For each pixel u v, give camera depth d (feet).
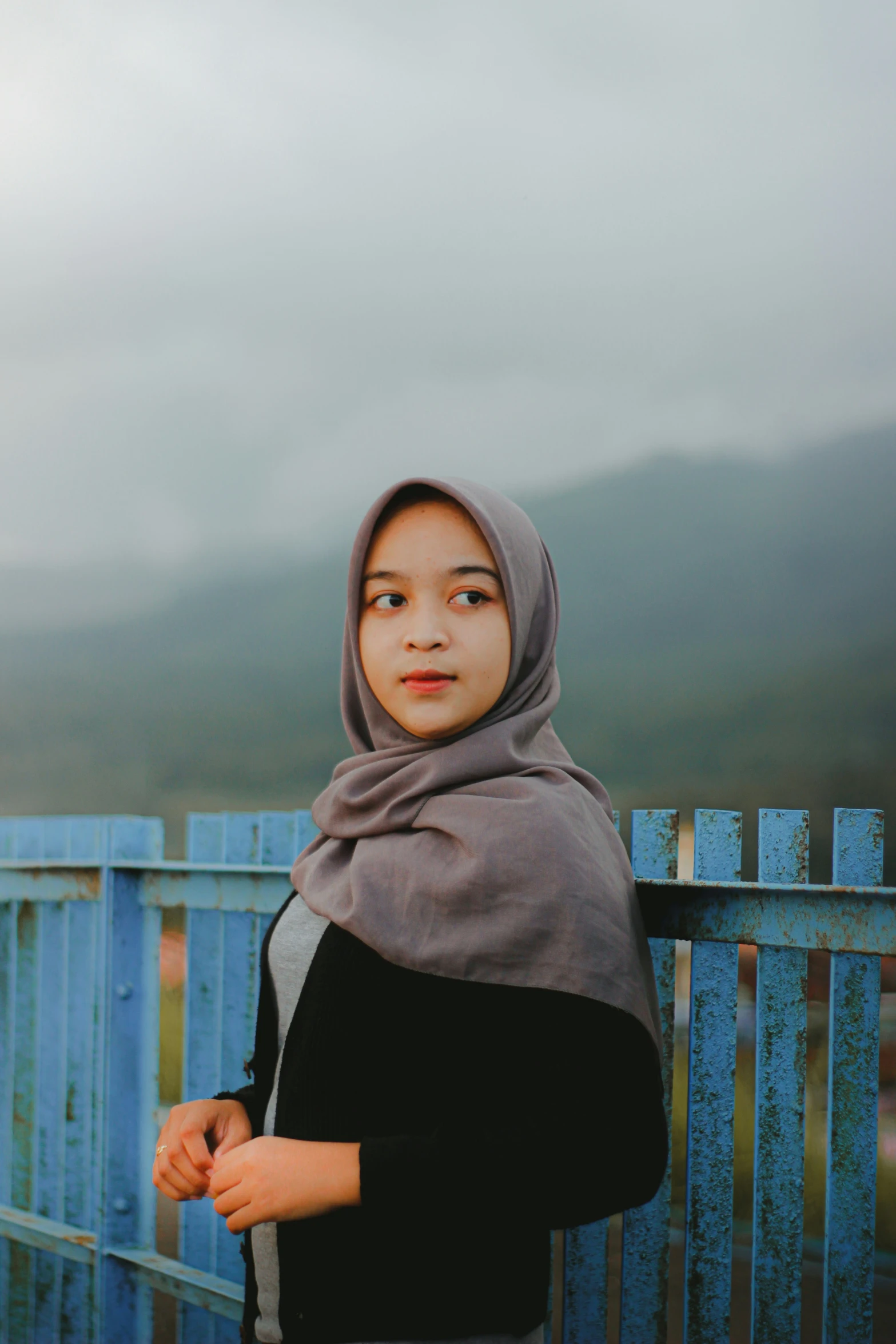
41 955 11.64
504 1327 4.46
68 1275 10.50
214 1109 5.35
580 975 4.27
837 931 5.77
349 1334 4.40
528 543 5.24
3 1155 11.81
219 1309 9.16
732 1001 6.85
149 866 10.14
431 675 4.91
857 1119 6.34
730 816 6.94
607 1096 4.15
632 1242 7.02
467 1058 4.44
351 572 5.21
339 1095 4.51
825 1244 6.36
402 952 4.51
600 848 4.70
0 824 12.81
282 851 9.61
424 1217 4.20
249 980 9.61
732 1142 6.80
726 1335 6.73
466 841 4.55
